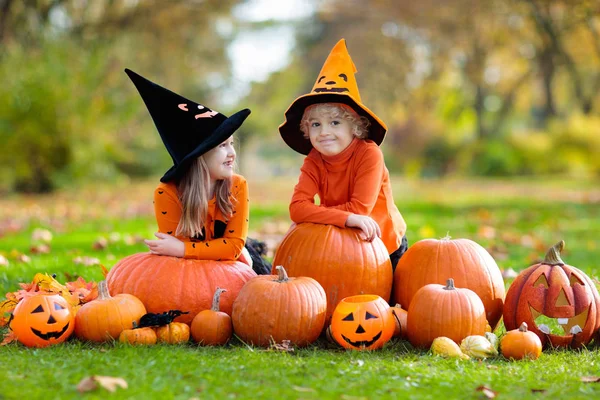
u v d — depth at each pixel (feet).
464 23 99.71
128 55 92.73
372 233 13.55
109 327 12.15
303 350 12.14
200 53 123.24
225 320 12.44
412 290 13.64
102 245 24.90
